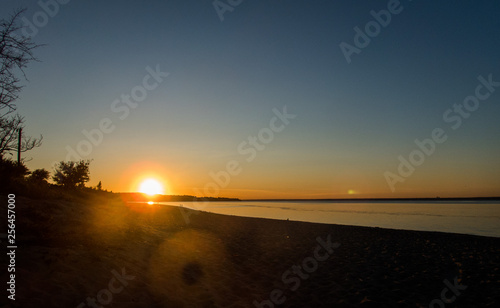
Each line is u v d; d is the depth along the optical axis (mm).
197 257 11133
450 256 12383
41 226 8844
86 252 7781
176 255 10641
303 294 7910
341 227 22906
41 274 5762
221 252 12781
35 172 22875
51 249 7199
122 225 14227
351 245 15227
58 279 5785
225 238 17062
